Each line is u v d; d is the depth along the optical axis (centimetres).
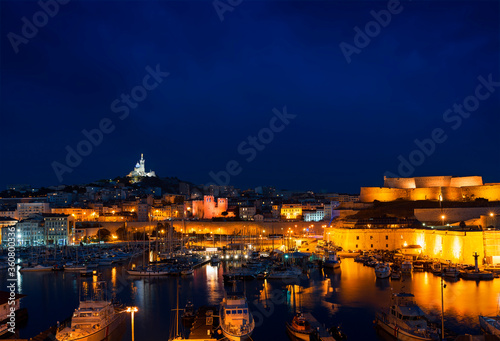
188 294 10081
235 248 19162
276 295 9644
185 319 7444
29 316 8400
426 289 9800
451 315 7538
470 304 8262
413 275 11931
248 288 10575
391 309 6850
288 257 14762
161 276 12862
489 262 12331
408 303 6731
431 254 15162
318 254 16100
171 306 8856
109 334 6831
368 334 6800
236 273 11862
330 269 13300
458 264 12612
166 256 16788
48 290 11112
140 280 12212
